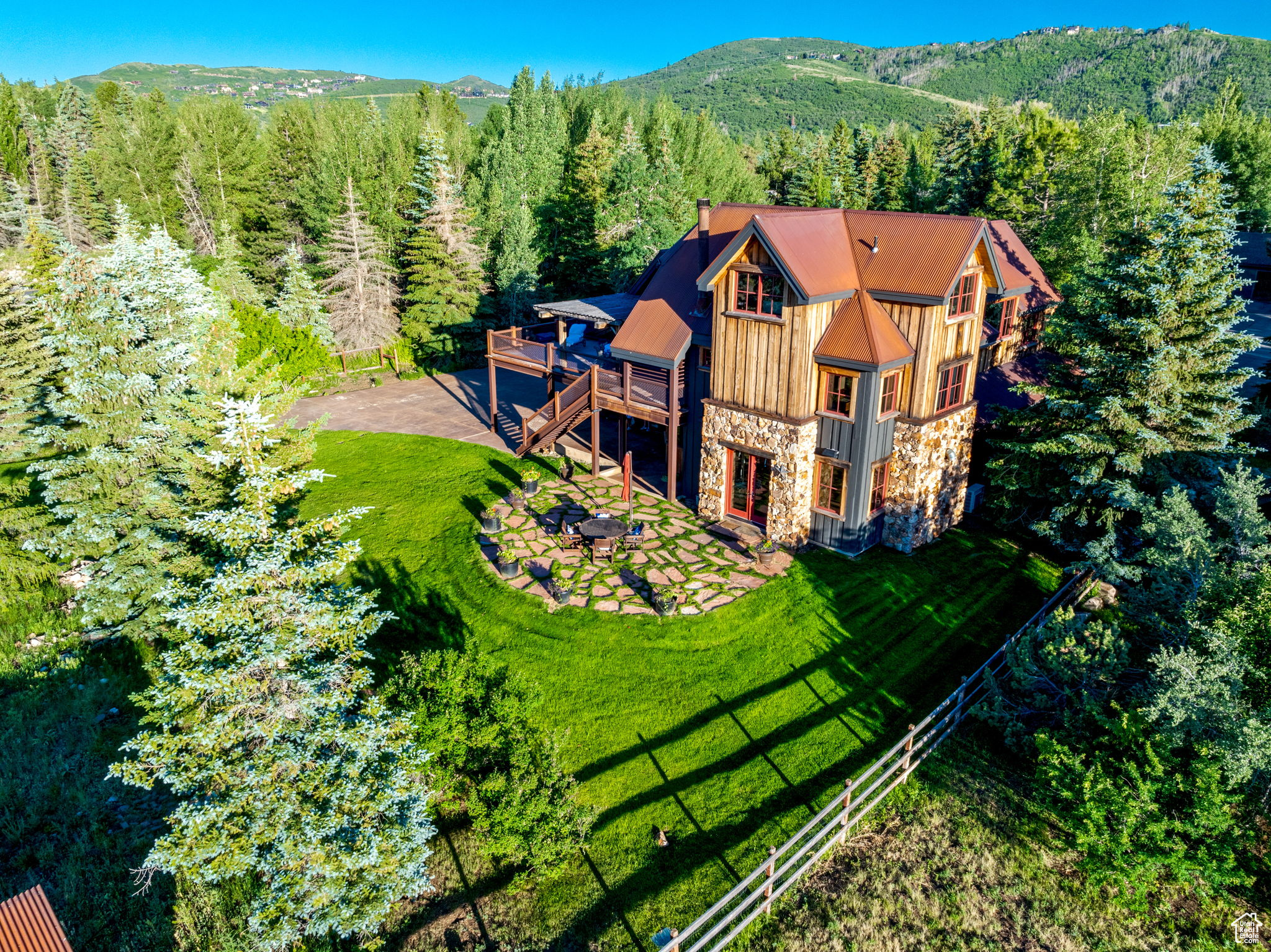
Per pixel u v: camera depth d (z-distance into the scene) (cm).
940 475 2211
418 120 8938
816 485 2148
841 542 2136
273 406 1767
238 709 1065
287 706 1079
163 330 1886
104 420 1784
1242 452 1886
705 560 2109
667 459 2569
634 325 2448
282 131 6925
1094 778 1135
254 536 1159
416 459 2886
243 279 4638
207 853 988
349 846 1055
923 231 2019
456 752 1262
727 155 8400
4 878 1252
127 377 1778
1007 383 2688
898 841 1257
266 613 1108
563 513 2392
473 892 1196
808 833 1270
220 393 1752
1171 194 1872
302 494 1917
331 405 3638
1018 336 2873
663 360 2284
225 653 1084
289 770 1078
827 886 1178
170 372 1856
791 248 1942
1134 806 1071
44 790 1423
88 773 1471
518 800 1164
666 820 1305
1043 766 1205
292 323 4131
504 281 4556
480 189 5897
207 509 1706
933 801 1333
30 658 1839
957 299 2066
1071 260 3856
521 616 1866
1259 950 1056
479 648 1758
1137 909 1080
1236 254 4241
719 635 1792
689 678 1656
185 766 1056
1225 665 1130
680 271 2516
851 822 1229
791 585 1989
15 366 3061
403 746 1140
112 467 1808
